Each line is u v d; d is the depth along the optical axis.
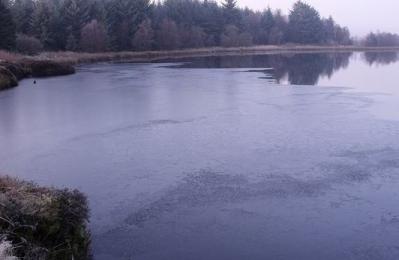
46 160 14.41
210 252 8.84
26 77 38.19
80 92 29.22
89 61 57.78
